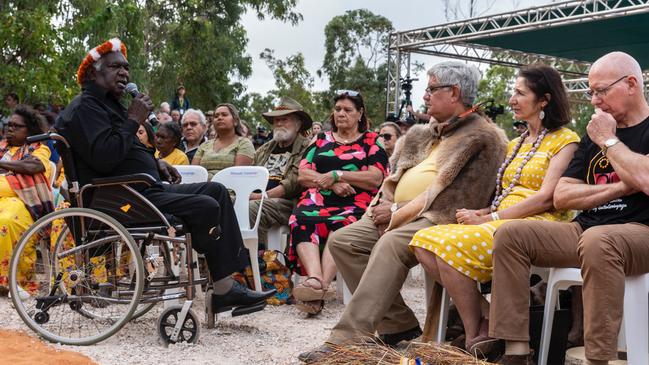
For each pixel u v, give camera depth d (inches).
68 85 514.9
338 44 1504.7
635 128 143.6
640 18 573.0
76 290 176.4
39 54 474.9
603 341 129.1
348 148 239.0
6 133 251.8
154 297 173.2
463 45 707.4
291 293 242.1
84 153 172.6
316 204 232.5
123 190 173.3
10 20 453.7
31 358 151.3
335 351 147.1
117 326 168.6
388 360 139.4
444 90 173.6
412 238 161.8
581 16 570.3
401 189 181.9
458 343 163.9
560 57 758.5
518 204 159.3
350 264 189.0
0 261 220.5
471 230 153.6
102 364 153.4
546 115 165.6
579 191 146.9
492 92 1352.1
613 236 130.7
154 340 176.6
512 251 140.9
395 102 708.0
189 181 239.5
